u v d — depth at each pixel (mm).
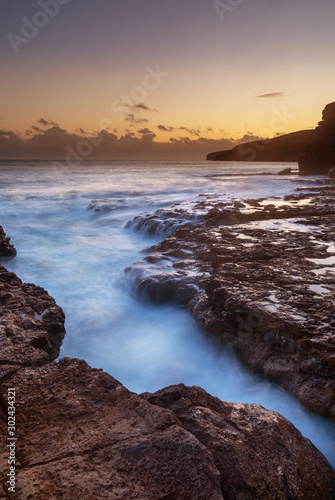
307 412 3742
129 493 1850
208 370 5512
